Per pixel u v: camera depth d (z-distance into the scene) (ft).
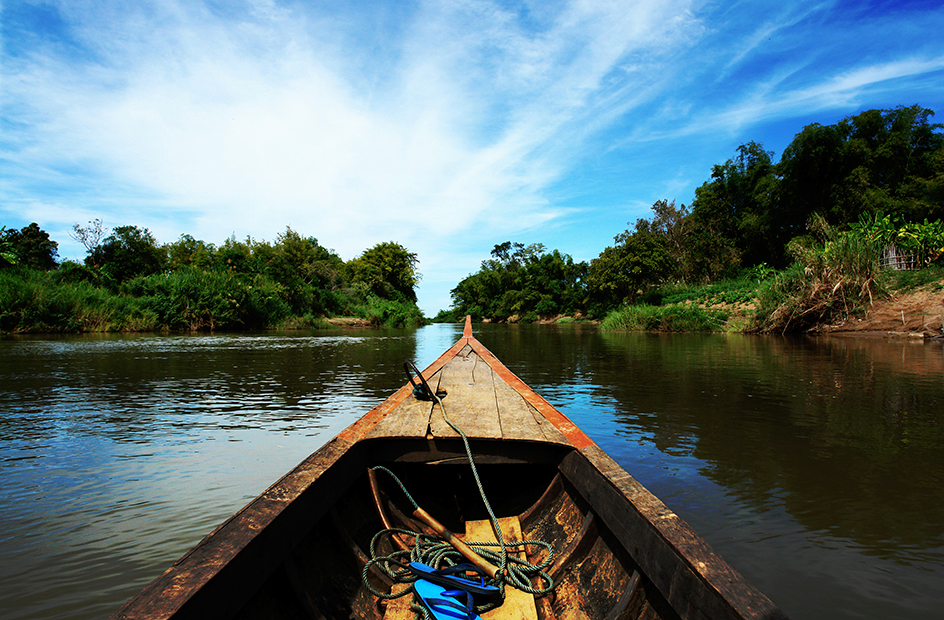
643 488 6.63
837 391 23.98
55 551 9.16
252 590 5.04
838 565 8.71
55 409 20.79
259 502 5.90
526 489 10.38
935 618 7.27
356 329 101.04
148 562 8.81
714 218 124.47
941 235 56.80
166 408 21.12
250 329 85.51
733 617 4.05
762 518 10.57
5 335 57.21
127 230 94.99
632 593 5.79
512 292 180.96
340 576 6.92
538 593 6.86
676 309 80.74
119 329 68.54
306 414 20.08
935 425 17.76
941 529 10.02
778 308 59.11
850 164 92.22
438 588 6.76
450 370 15.76
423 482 10.66
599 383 27.43
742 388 25.27
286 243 131.95
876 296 53.21
